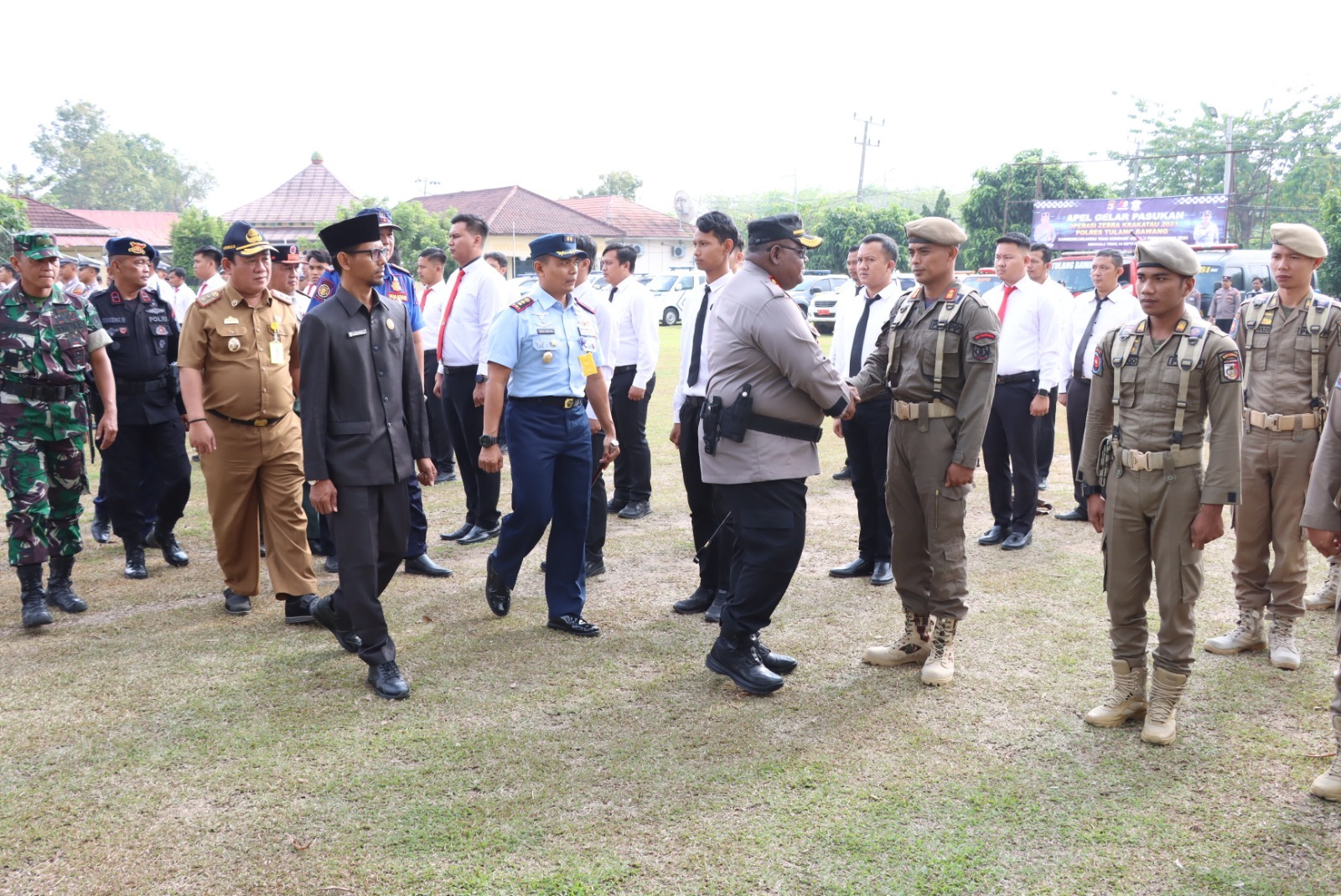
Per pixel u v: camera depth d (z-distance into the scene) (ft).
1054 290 23.29
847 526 21.31
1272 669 13.11
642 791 9.89
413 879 8.43
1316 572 17.54
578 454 14.61
